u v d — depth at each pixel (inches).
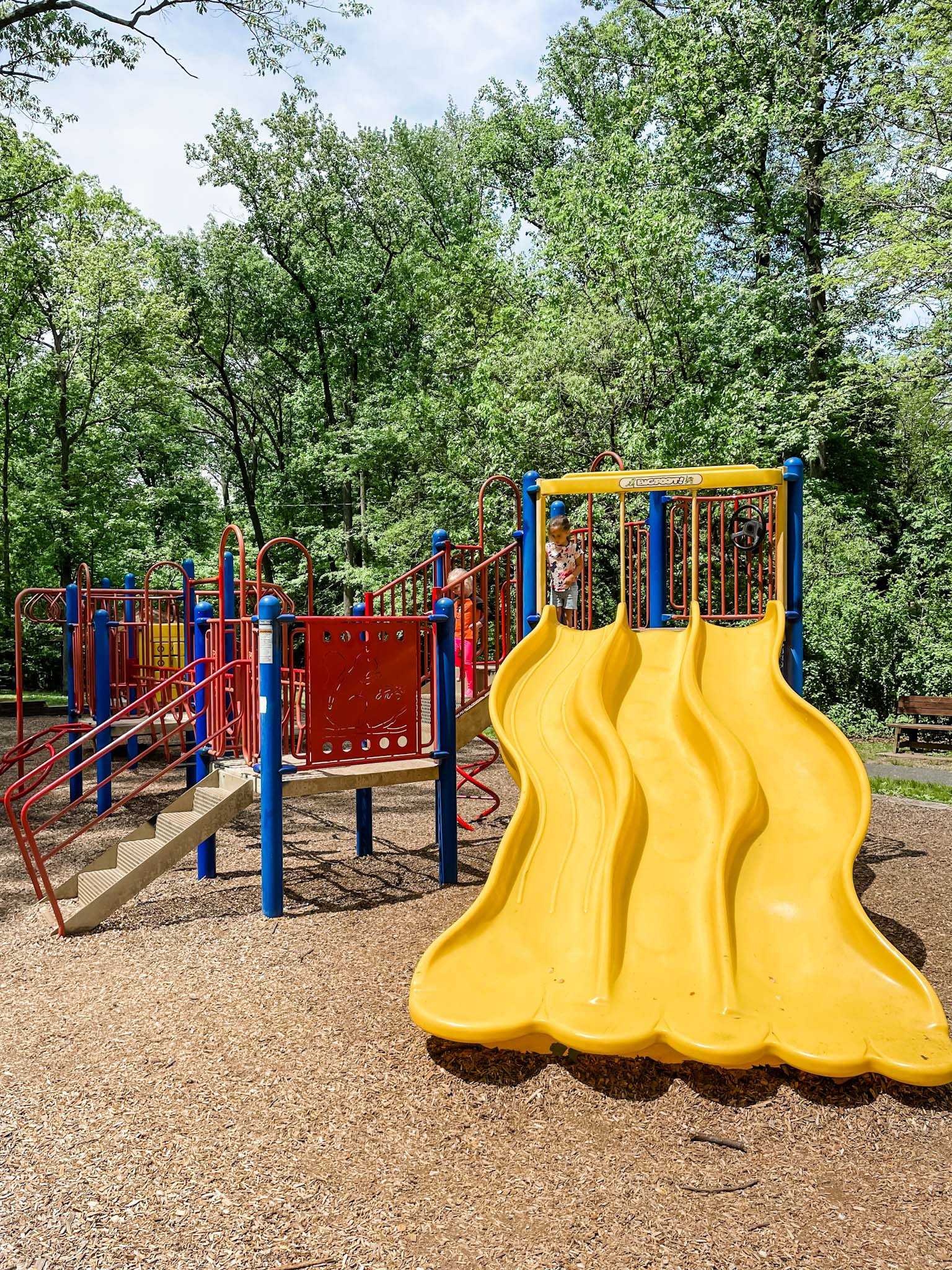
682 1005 139.5
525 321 796.0
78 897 233.8
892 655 628.7
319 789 223.1
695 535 229.8
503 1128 124.3
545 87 1131.3
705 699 199.6
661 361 646.5
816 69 686.5
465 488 802.2
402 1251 97.8
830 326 698.8
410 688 241.6
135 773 436.8
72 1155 116.6
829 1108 130.5
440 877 246.1
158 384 1051.9
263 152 1150.3
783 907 158.2
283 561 1337.4
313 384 1238.9
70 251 985.5
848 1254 98.1
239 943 199.3
